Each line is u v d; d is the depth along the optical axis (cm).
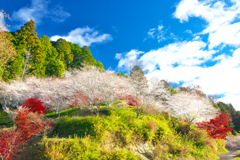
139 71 1246
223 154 1531
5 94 1745
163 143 1060
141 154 875
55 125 1034
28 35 2791
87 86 1159
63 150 671
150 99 1235
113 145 834
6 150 685
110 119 1005
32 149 725
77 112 1416
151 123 1076
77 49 4044
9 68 2181
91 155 673
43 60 2917
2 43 1703
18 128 861
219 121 1478
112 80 1355
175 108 1620
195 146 1212
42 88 1764
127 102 1573
